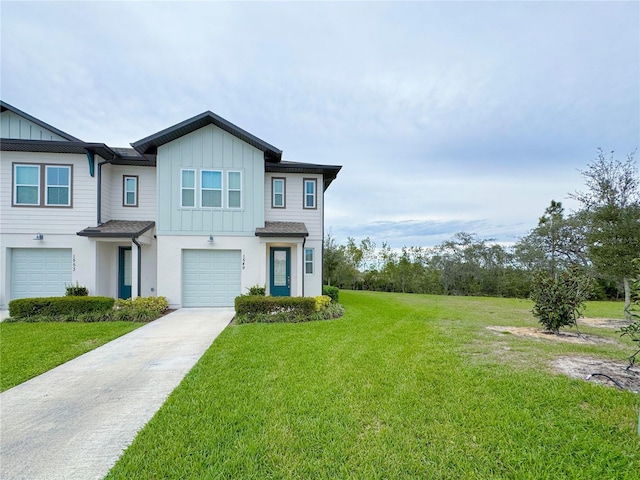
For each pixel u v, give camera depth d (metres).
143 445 2.89
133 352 5.96
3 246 10.90
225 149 11.90
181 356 5.70
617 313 11.41
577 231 15.87
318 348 6.00
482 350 5.88
